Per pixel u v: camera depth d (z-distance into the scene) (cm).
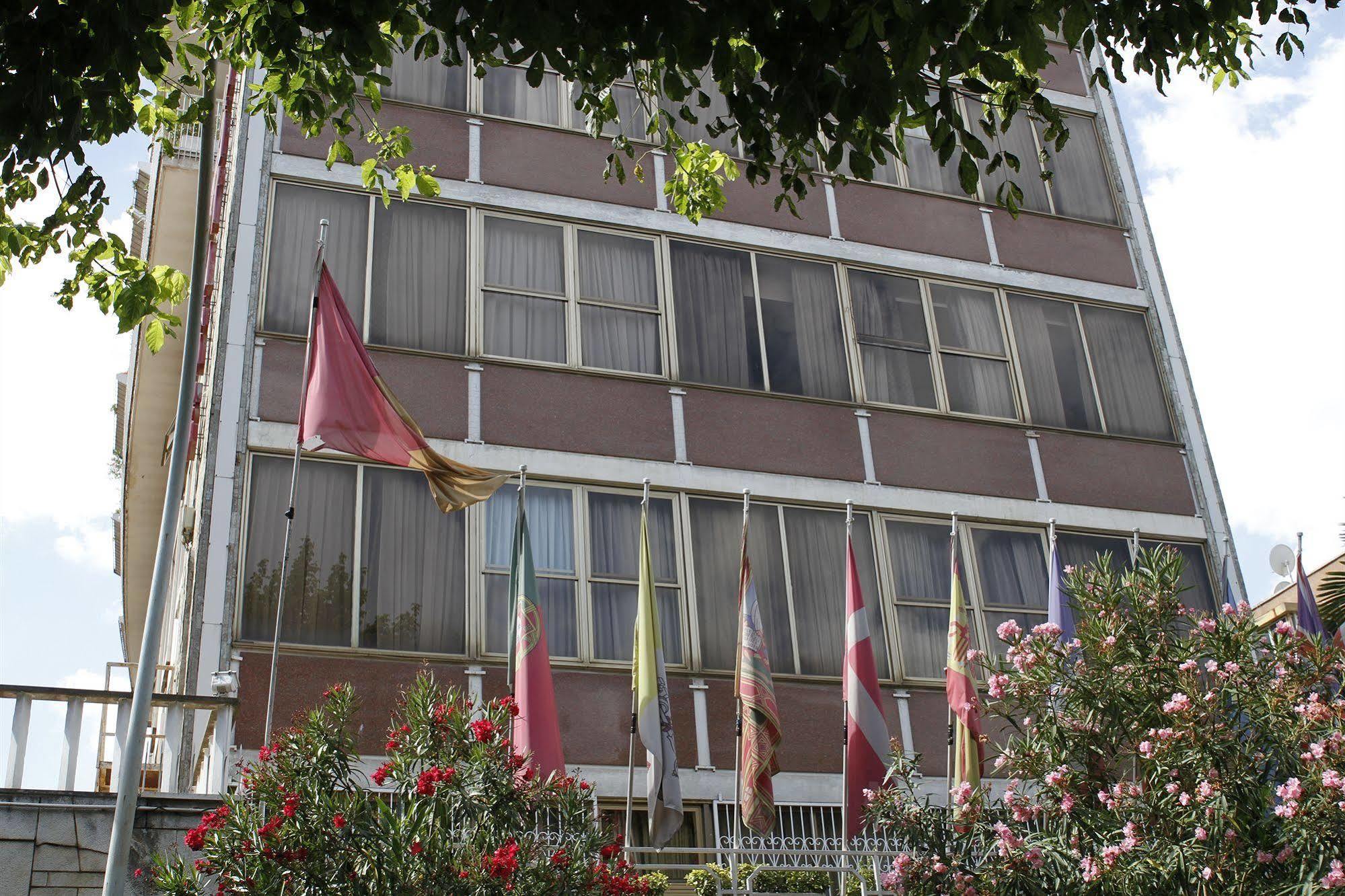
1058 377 1867
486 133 1689
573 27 730
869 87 700
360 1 730
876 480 1694
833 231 1820
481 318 1589
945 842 1205
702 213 1189
